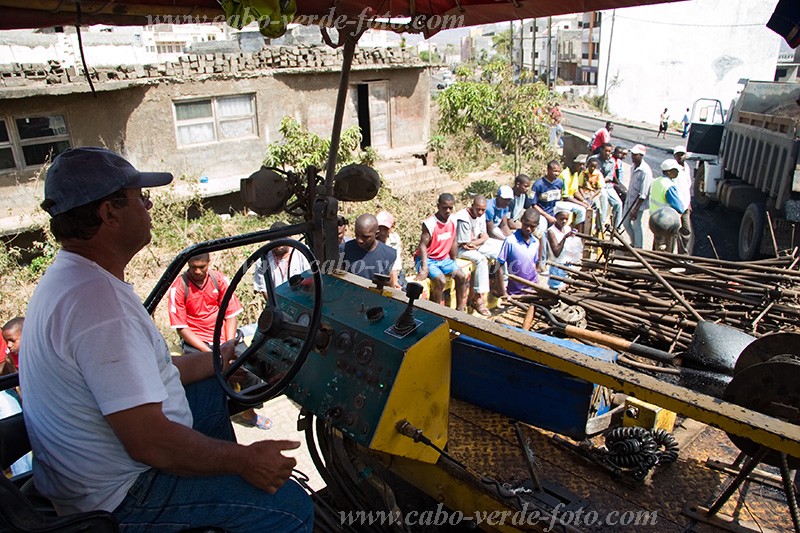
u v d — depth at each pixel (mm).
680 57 30875
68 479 1826
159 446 1745
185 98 12125
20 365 1869
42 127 10656
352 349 2391
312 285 2803
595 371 2283
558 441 2836
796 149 8172
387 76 15445
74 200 1788
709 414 2037
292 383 2516
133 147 11781
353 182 2879
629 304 4777
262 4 2199
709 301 4730
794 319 4297
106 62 12008
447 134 17406
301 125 13984
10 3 2057
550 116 18641
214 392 2531
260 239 2689
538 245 6430
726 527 2344
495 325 2658
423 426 2414
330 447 2762
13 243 10258
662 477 2639
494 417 3062
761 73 29812
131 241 1937
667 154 19828
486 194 14039
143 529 1859
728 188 10742
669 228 7055
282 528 1943
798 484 2557
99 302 1762
